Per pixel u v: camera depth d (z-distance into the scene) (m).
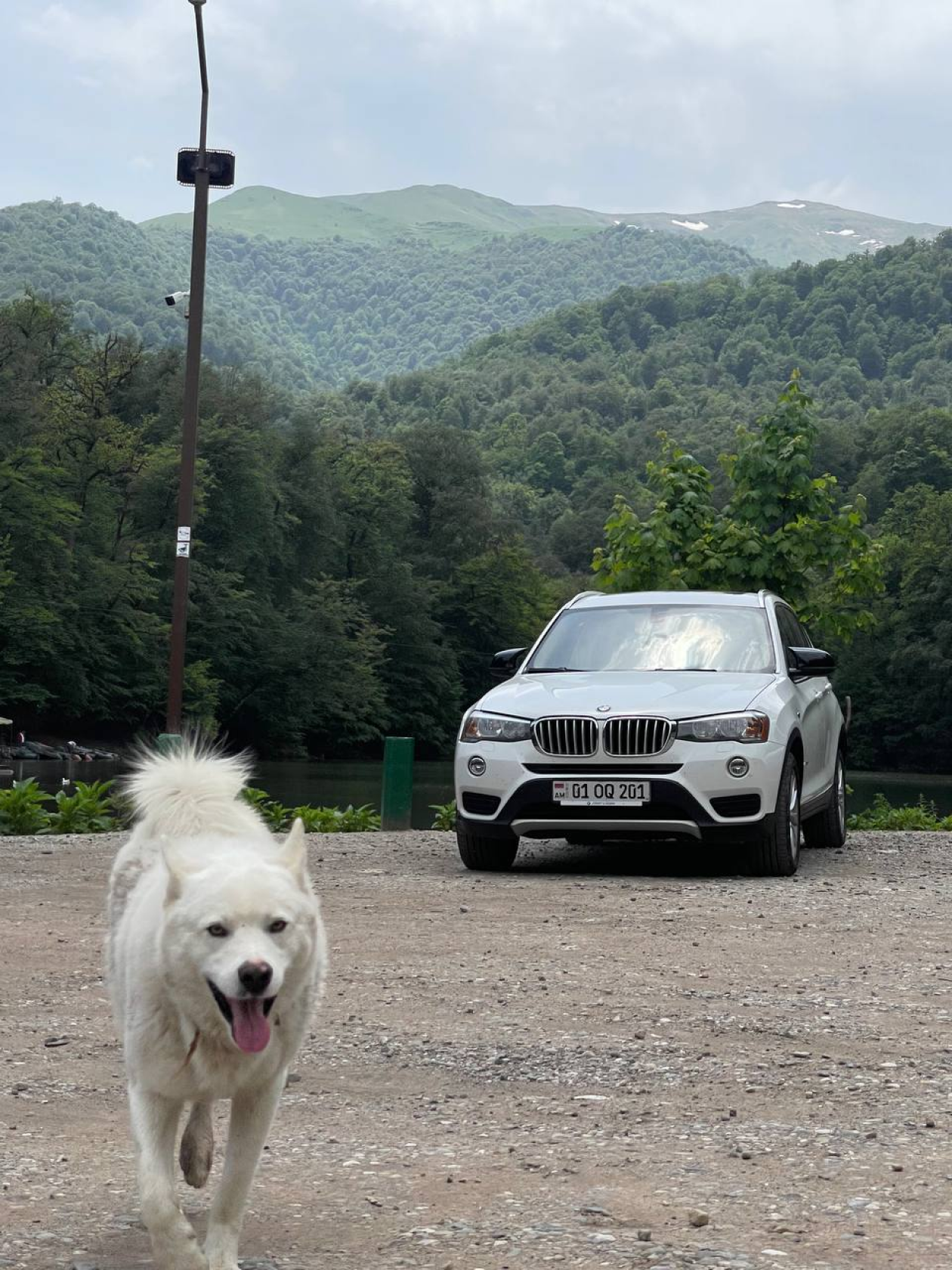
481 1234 4.18
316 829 17.19
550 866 12.61
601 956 8.35
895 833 16.39
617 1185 4.63
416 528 102.62
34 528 62.75
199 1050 3.79
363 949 8.50
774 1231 4.21
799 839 12.22
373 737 86.94
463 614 101.62
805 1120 5.38
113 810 16.77
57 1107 5.46
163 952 3.78
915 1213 4.37
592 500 180.00
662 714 11.40
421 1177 4.71
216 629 74.38
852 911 10.08
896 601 97.50
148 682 69.94
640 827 11.41
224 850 4.18
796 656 12.96
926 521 97.75
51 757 63.25
